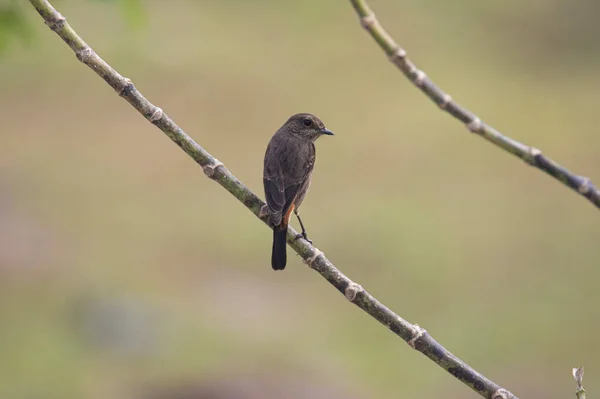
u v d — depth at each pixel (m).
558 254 16.77
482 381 4.16
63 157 19.20
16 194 17.38
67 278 14.82
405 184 19.36
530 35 28.89
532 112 24.00
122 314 13.85
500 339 14.20
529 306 15.12
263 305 14.82
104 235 16.45
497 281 15.98
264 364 12.98
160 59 23.70
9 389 11.66
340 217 17.91
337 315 14.70
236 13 27.83
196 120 21.12
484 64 26.50
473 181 19.89
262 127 21.41
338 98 23.58
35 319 13.45
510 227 18.03
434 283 15.85
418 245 16.91
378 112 22.83
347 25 28.08
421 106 23.58
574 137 22.17
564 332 14.26
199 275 15.45
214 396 11.74
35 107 20.92
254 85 23.38
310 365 13.04
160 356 12.91
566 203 19.27
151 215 17.23
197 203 18.06
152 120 4.26
